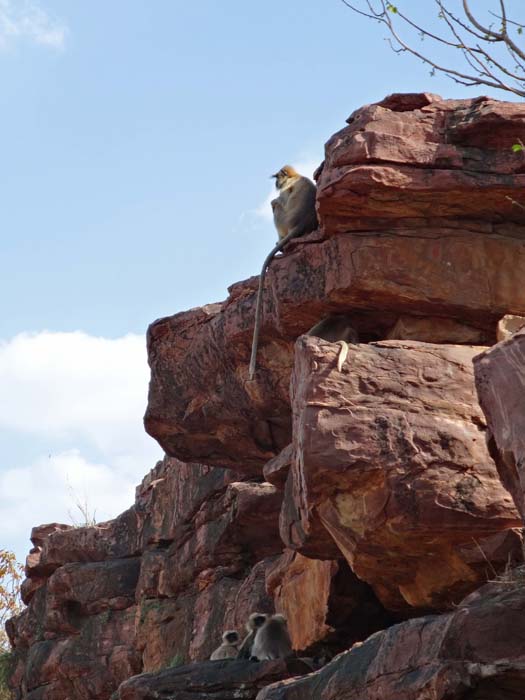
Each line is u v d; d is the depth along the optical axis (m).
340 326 22.98
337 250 22.48
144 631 38.19
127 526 43.09
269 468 24.81
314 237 23.28
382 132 21.69
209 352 27.64
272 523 32.84
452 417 19.09
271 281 23.86
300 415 19.45
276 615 26.31
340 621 24.05
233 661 23.59
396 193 21.55
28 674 44.69
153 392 29.14
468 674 14.00
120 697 23.44
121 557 42.94
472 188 21.38
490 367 14.82
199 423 28.78
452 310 22.06
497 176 21.42
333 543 21.64
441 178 21.39
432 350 19.80
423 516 18.47
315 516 20.16
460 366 19.62
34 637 46.69
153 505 40.03
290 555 26.64
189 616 35.91
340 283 22.28
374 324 23.17
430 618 15.53
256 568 32.31
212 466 32.00
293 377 20.59
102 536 43.62
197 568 35.50
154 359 29.19
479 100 21.98
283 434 28.61
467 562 18.78
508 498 18.47
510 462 14.20
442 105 22.05
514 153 21.48
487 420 14.84
